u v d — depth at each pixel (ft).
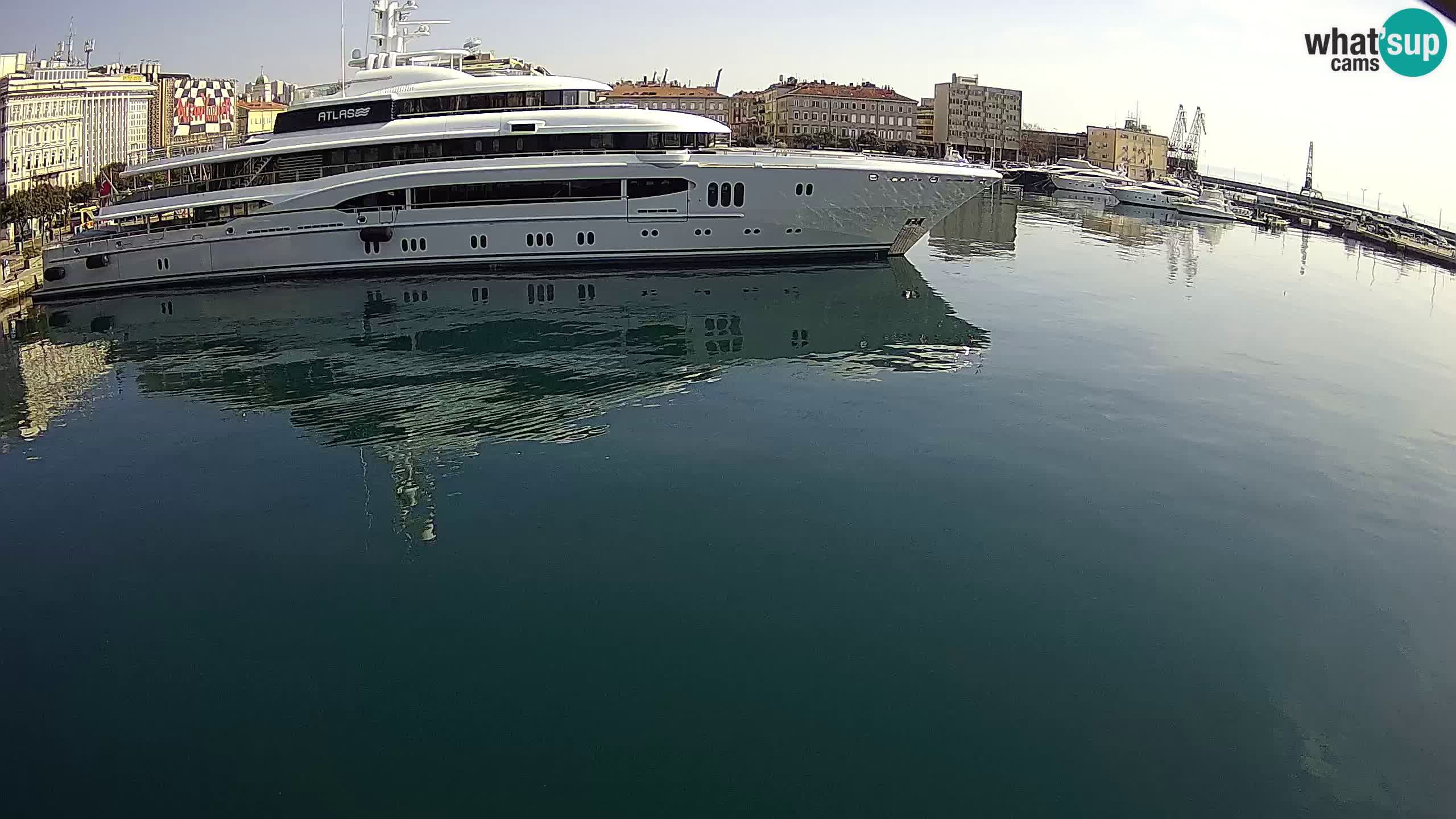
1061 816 35.91
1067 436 74.74
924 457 69.56
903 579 52.19
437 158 136.26
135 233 137.39
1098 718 41.27
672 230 139.54
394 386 89.86
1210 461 70.33
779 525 58.59
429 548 56.44
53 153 319.68
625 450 71.36
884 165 140.97
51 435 78.28
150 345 108.37
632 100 475.72
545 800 36.76
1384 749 39.88
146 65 454.40
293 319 118.32
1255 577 53.26
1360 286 161.58
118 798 37.24
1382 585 52.90
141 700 42.88
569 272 140.46
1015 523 59.06
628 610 49.32
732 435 74.54
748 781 37.52
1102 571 53.42
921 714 41.32
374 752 39.37
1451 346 113.29
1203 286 150.71
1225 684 43.68
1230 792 37.27
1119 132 617.21
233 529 59.72
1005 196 358.02
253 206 137.18
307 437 76.38
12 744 40.34
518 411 81.41
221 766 38.86
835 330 109.70
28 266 155.43
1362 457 72.28
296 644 46.83
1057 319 117.91
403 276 139.44
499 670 44.47
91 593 52.26
